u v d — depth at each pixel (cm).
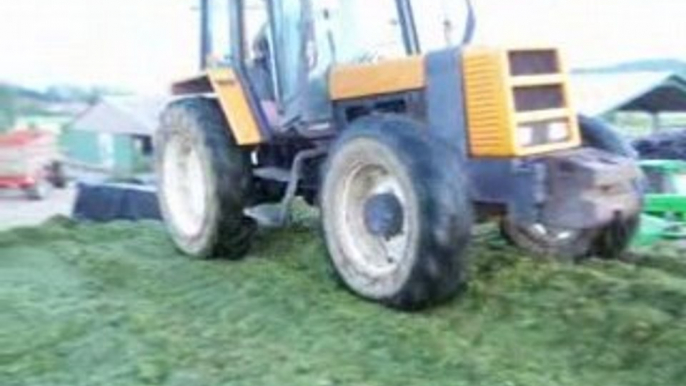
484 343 387
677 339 366
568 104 456
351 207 469
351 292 461
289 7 532
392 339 388
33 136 2239
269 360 366
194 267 534
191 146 570
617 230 501
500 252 512
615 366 356
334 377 347
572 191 431
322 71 527
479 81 439
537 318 409
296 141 552
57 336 398
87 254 571
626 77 1933
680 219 753
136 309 438
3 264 545
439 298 426
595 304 415
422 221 414
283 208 528
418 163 420
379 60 521
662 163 810
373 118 462
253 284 480
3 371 358
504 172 455
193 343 388
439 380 345
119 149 2920
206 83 608
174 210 594
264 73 566
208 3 607
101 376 353
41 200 2117
